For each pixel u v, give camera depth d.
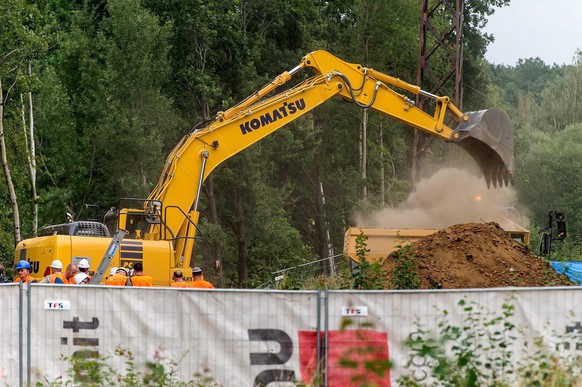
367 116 113.81
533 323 29.16
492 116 56.25
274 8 100.88
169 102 86.12
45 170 97.88
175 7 88.94
